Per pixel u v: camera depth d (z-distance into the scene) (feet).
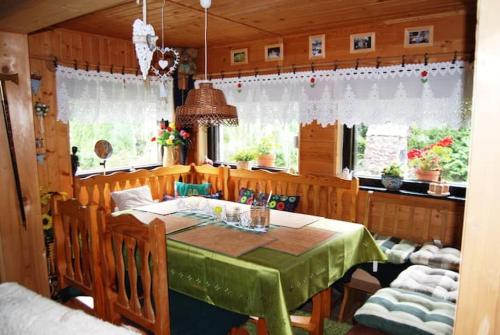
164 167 13.29
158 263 5.40
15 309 4.32
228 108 7.68
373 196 10.74
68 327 3.98
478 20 1.86
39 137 10.84
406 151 10.85
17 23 5.82
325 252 6.84
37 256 6.83
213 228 7.86
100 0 4.97
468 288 2.05
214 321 6.37
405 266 8.66
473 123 1.92
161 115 13.78
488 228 1.95
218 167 13.60
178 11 9.42
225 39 12.68
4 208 6.36
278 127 13.05
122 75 12.57
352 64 10.93
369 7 9.08
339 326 8.73
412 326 5.83
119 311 6.32
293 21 10.34
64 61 11.20
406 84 10.11
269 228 7.93
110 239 6.29
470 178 1.96
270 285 5.70
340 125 11.51
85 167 12.28
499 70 1.82
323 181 11.07
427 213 10.01
